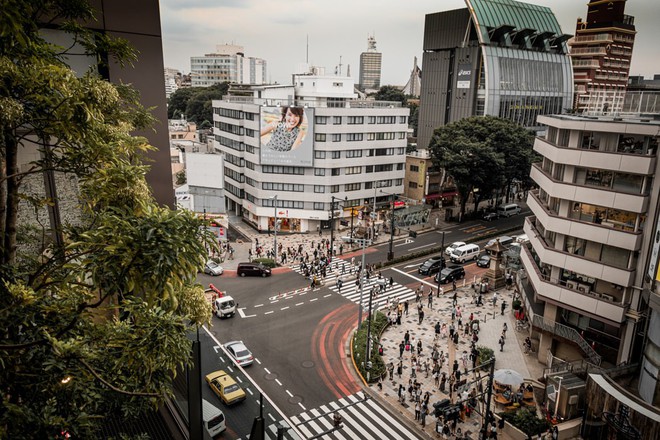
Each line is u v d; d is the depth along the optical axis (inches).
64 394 334.3
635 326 1075.3
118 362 323.6
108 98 338.3
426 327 1507.1
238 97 2787.9
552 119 1256.8
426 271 1946.4
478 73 3535.9
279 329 1428.4
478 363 1270.9
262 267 1866.4
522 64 3634.4
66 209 505.0
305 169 2421.3
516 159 2564.0
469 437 981.2
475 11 3442.4
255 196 2503.7
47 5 346.0
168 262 281.0
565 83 3983.8
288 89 2819.9
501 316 1603.1
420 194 2908.5
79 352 299.6
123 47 436.1
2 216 346.9
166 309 381.1
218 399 1059.3
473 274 1995.6
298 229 2536.9
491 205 3070.9
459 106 3676.2
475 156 2404.0
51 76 302.5
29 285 346.3
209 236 322.3
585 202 1138.7
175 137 4099.4
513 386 1182.9
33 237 430.3
